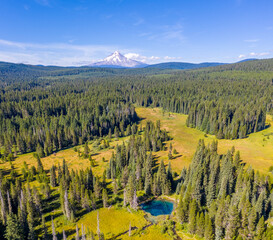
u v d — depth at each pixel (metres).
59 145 138.38
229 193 70.50
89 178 81.44
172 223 65.62
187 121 181.38
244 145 129.38
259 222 52.38
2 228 58.94
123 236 60.03
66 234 59.59
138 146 119.25
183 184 79.38
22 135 139.88
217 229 56.06
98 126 166.25
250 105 179.75
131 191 73.00
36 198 66.38
